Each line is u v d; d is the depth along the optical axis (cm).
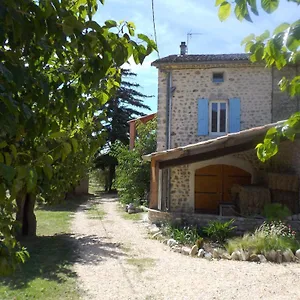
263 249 906
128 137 3488
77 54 201
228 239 1063
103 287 663
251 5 172
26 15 163
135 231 1295
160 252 967
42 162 188
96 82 194
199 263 854
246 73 1506
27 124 184
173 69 1537
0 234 235
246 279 730
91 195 3186
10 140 191
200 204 1603
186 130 1510
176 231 1119
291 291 661
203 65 1505
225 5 188
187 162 1274
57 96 205
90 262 838
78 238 1152
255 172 1503
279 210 1234
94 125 278
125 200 2116
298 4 169
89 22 180
